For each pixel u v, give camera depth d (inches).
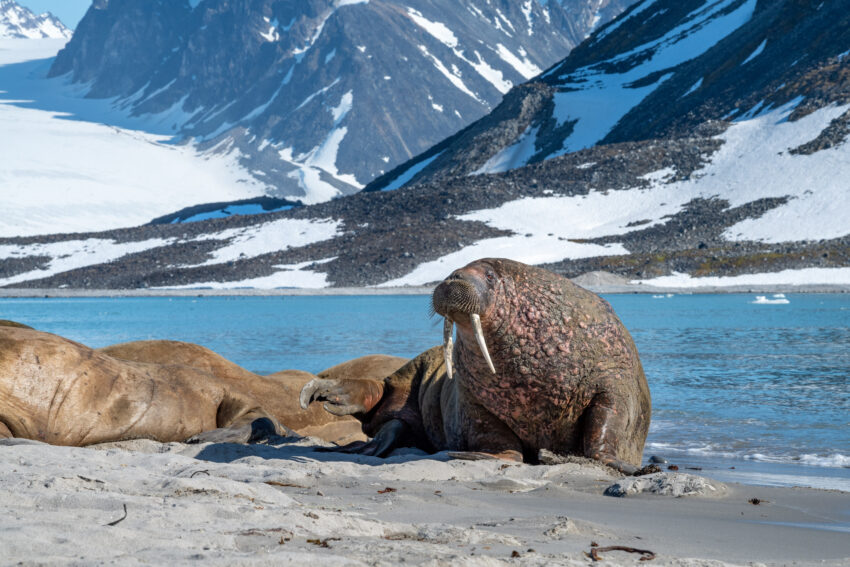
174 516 335.6
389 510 410.9
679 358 1801.2
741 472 668.1
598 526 384.2
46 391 622.2
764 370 1537.9
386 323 3526.1
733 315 3912.4
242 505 361.4
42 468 473.7
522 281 551.5
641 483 498.3
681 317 3747.5
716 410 1042.7
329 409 680.4
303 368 1612.9
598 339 569.3
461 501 446.0
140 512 338.0
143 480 435.5
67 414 629.6
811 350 2006.6
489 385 564.1
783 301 5605.3
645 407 622.5
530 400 564.7
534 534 359.9
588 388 567.8
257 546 300.0
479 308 510.6
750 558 336.5
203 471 506.0
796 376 1432.1
